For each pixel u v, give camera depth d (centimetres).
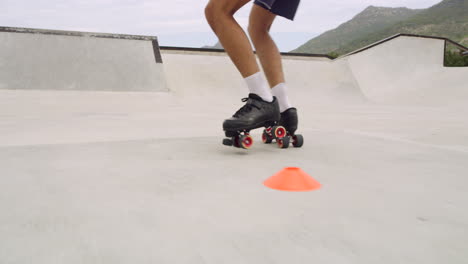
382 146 221
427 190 124
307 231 85
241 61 196
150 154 185
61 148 199
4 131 275
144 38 1048
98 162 164
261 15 216
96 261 68
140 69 940
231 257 71
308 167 159
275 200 110
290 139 219
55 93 741
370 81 1488
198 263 68
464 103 1026
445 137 275
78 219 92
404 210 102
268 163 167
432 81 1362
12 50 849
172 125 341
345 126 369
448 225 91
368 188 125
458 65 2598
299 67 1415
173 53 1285
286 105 220
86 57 911
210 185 127
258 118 197
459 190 125
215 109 599
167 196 113
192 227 87
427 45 1592
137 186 124
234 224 89
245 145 197
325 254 73
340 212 99
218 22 195
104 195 113
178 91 1095
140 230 84
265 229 86
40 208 100
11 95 677
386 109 738
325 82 1377
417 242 80
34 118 385
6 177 135
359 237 82
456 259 71
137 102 729
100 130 292
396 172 151
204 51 1341
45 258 69
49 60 863
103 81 864
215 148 207
